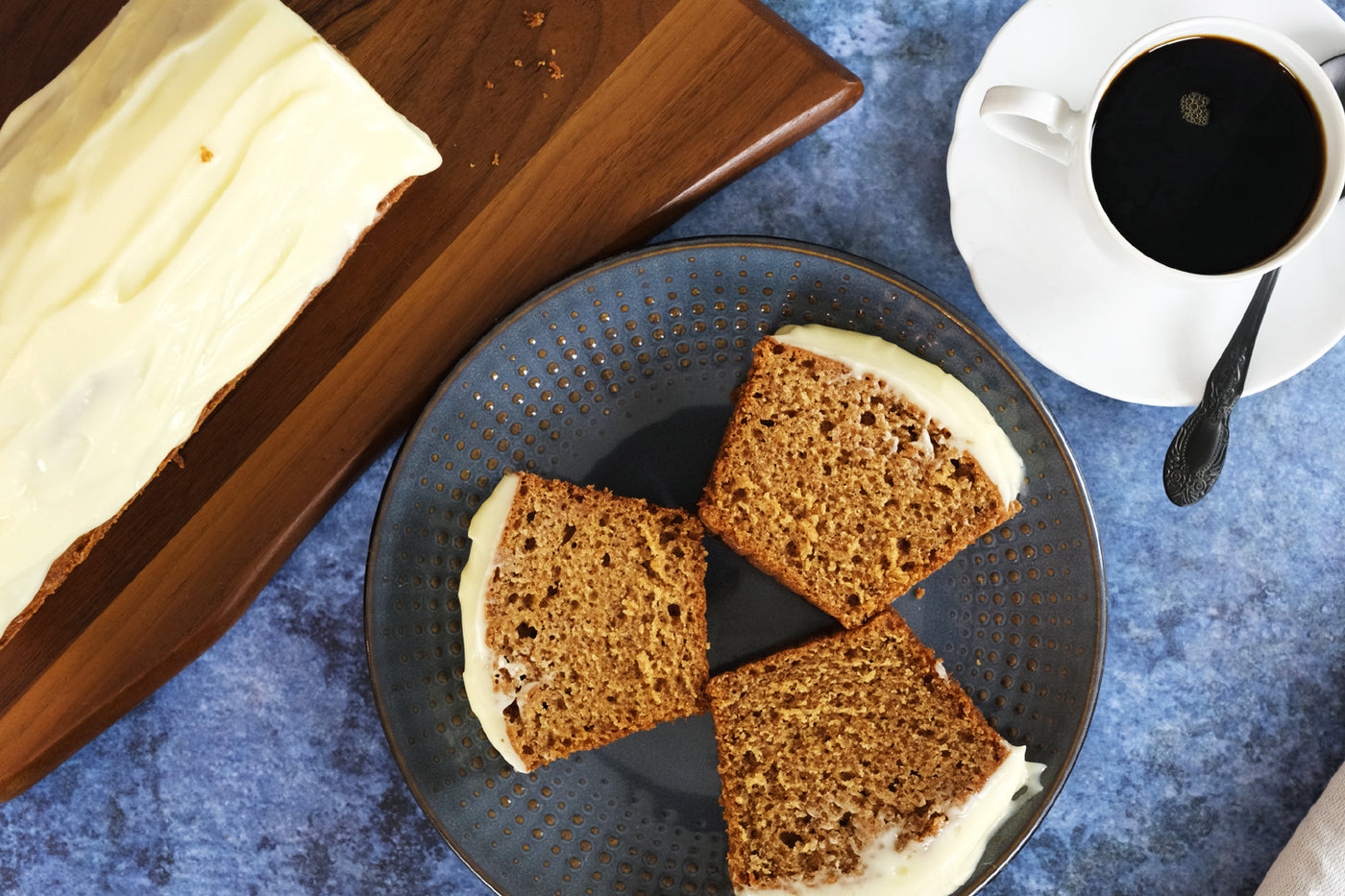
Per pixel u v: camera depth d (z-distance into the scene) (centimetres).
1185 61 66
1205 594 74
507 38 73
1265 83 66
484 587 71
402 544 71
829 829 71
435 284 73
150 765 75
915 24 74
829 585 72
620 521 72
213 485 72
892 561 72
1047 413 70
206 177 66
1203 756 74
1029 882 74
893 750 71
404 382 73
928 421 71
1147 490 74
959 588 72
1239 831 74
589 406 73
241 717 75
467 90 73
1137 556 74
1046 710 71
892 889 71
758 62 72
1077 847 74
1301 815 73
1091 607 71
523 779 72
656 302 71
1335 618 73
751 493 72
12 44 73
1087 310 69
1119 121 67
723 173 73
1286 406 74
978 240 70
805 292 71
